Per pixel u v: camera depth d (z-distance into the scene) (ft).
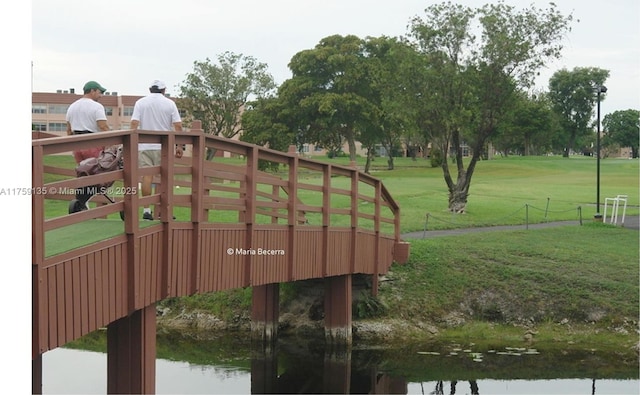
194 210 31.89
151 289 29.12
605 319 58.95
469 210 103.24
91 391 40.09
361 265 54.03
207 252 33.24
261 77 203.00
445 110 96.32
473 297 61.26
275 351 53.31
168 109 35.99
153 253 29.17
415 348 54.54
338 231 49.37
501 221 92.48
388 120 192.24
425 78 96.32
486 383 46.57
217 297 61.31
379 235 57.62
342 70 191.83
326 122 188.24
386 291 60.85
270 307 53.72
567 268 66.54
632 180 177.88
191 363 49.37
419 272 63.62
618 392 44.78
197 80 200.34
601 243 77.30
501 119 99.14
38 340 22.31
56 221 23.27
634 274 65.67
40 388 33.65
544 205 114.11
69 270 23.95
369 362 50.98
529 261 68.03
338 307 52.29
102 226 30.83
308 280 59.47
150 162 34.45
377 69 108.78
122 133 26.20
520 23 97.40
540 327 58.75
